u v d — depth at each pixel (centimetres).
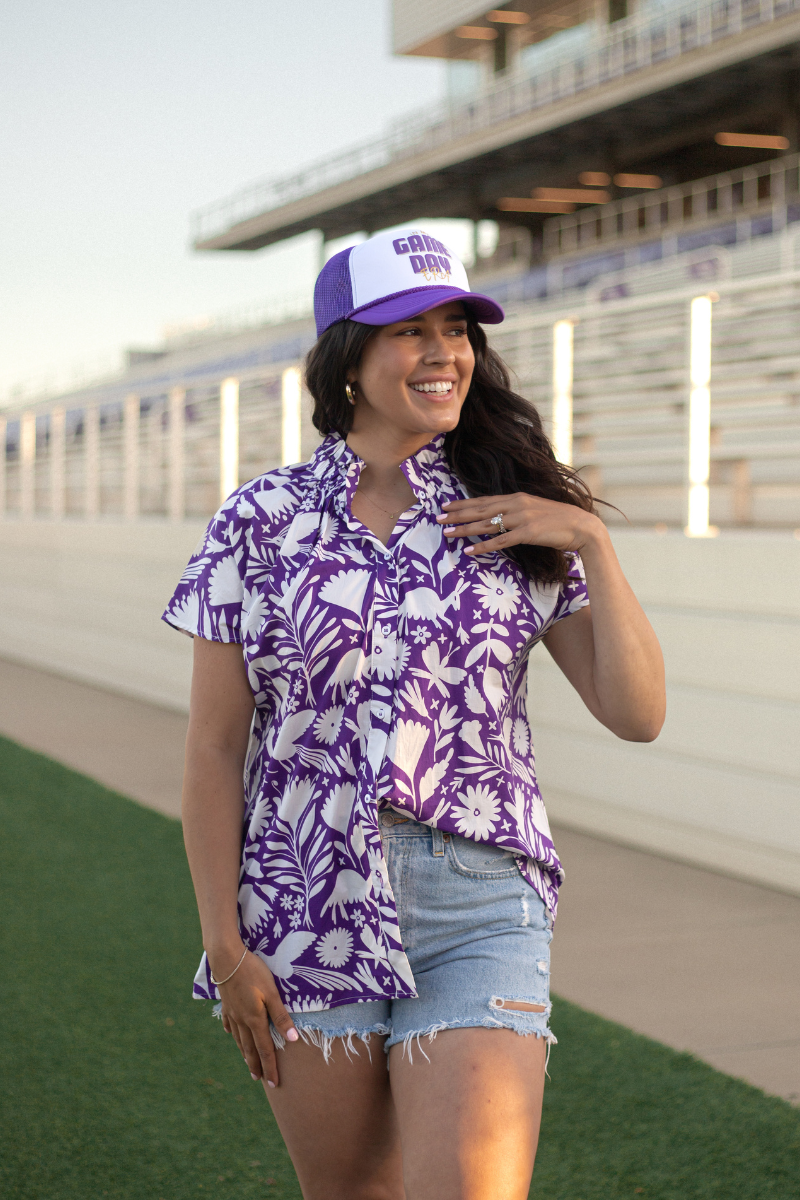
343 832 185
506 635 188
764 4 2203
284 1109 193
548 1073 336
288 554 190
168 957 438
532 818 192
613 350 1020
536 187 3156
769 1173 280
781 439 774
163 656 1066
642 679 188
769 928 457
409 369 189
